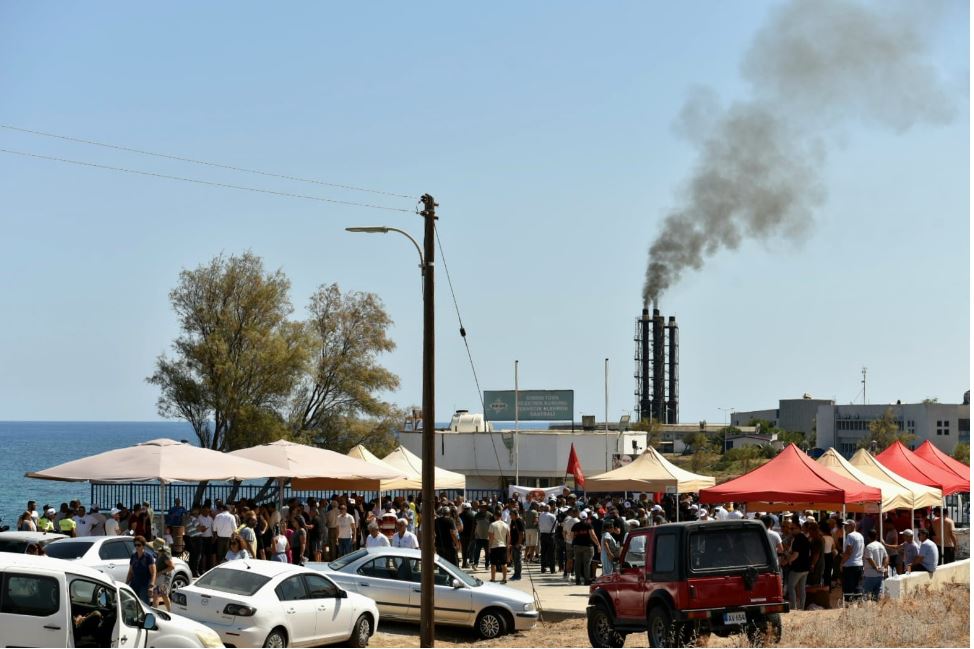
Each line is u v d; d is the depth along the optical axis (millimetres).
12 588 12562
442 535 28906
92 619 12945
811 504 25016
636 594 17453
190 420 55906
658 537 17109
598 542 29156
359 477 28250
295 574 18281
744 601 16594
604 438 64188
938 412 129375
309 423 59844
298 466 27359
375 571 21391
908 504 28344
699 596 16375
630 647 18609
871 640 16469
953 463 38625
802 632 17484
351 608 18969
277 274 57062
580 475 40062
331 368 60094
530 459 65062
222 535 25641
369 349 61031
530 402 70188
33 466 132750
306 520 29891
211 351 54625
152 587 18859
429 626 18828
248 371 55344
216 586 17891
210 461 25188
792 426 158750
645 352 143750
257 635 17109
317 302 61406
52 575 12758
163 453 24766
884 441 121500
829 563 24266
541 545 32188
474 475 65562
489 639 21188
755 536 16953
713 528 16781
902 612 18891
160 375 55375
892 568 28062
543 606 25141
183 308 56062
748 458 125188
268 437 54844
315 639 18203
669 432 142625
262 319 56625
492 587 21750
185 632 14711
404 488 33875
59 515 28547
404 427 66125
